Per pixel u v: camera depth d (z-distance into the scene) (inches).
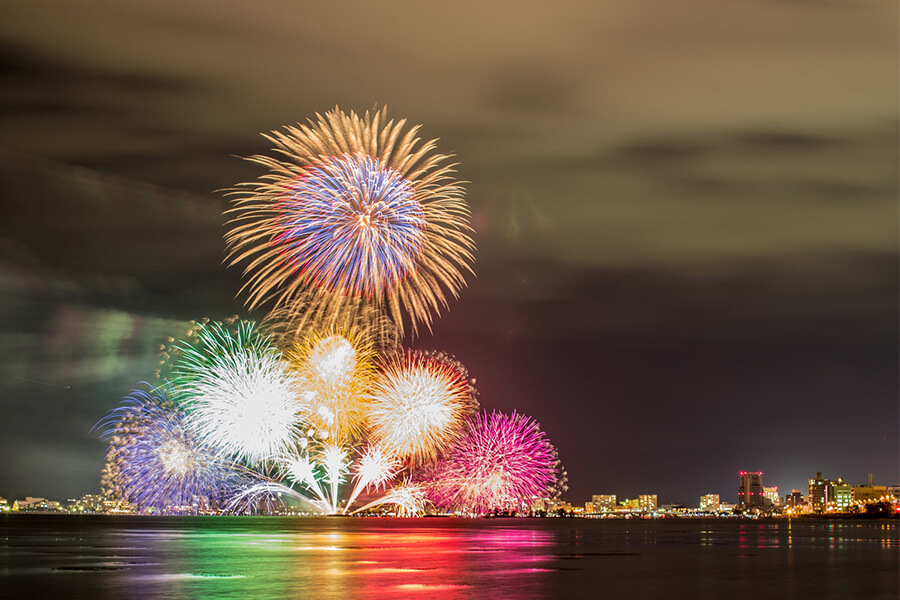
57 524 6205.7
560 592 1379.2
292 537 3622.0
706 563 2191.2
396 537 3799.2
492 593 1344.7
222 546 2738.7
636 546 3302.2
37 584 1421.0
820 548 3164.4
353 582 1482.5
